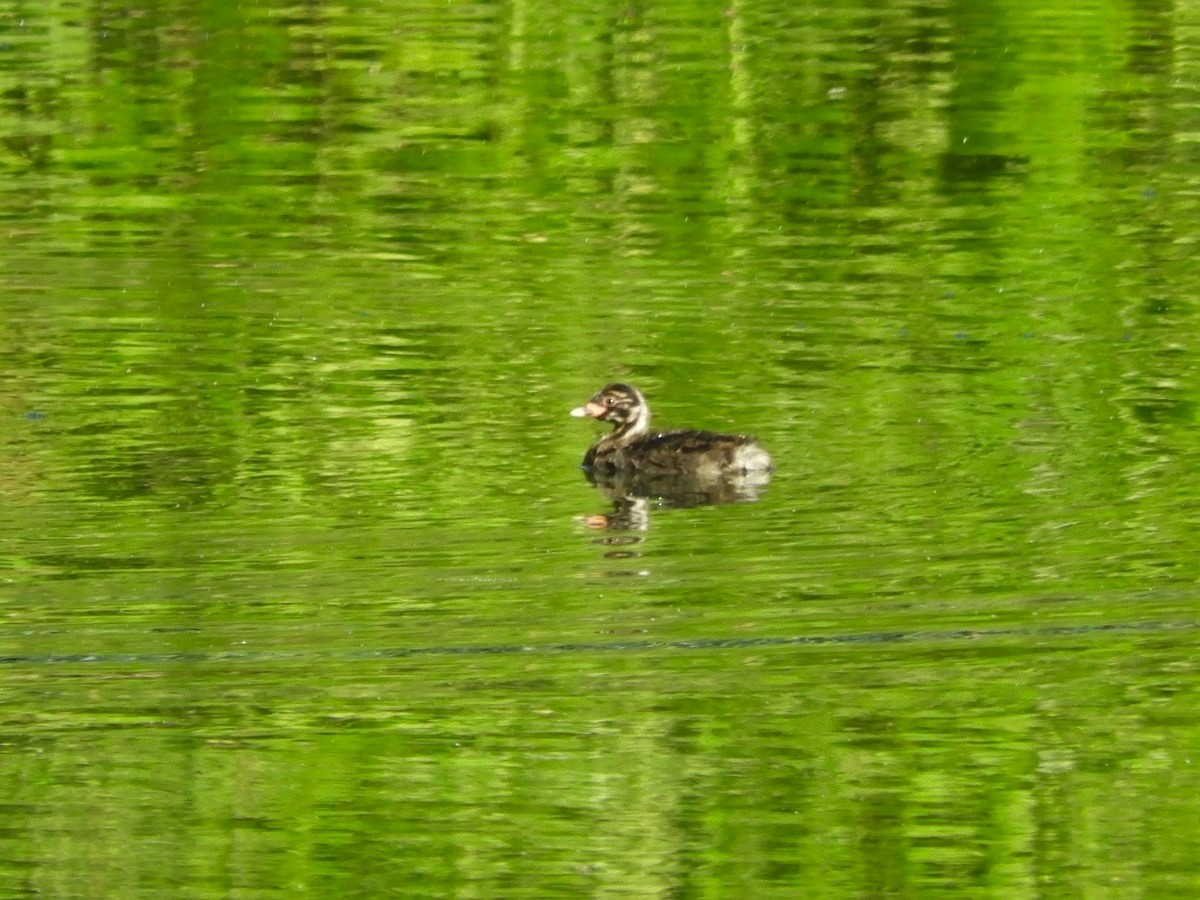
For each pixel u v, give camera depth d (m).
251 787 18.45
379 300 33.06
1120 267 35.06
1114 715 19.61
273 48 48.34
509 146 42.53
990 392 28.52
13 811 18.19
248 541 23.19
